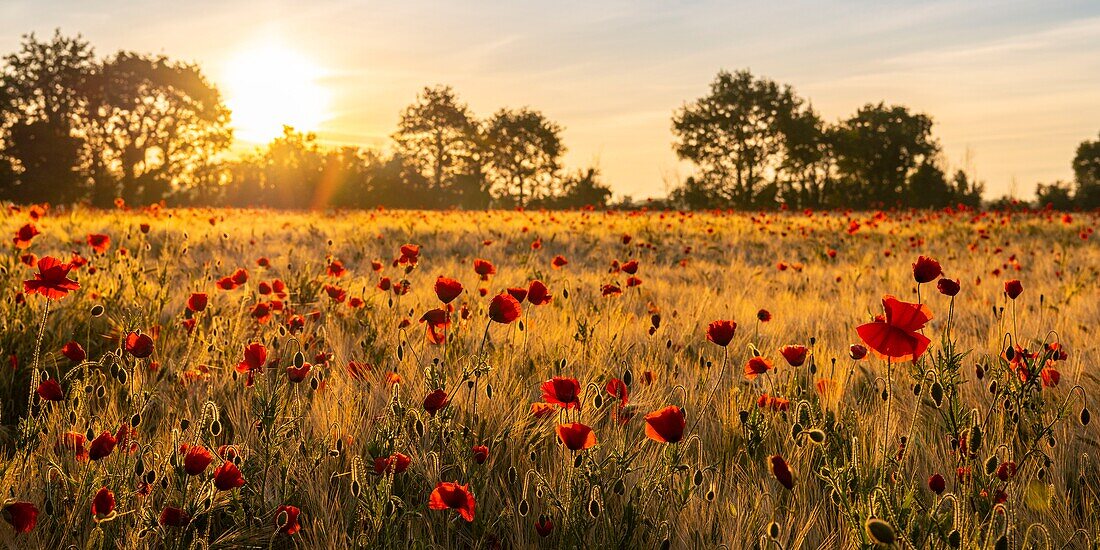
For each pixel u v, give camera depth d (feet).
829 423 8.79
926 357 11.48
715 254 40.47
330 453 8.82
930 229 58.44
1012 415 9.45
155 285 19.02
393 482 8.29
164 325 15.87
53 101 201.57
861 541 6.37
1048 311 20.07
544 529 7.38
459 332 14.25
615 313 17.74
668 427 6.88
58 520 7.46
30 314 14.14
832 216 90.94
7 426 10.64
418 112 268.00
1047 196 226.58
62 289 9.05
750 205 207.72
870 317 17.94
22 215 49.60
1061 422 10.16
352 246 38.81
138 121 210.79
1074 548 7.52
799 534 7.52
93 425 9.50
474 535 8.21
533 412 9.99
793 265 30.14
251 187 206.80
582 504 7.48
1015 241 50.08
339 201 192.65
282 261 29.30
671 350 14.51
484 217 73.56
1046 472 8.59
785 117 217.36
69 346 9.14
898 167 214.48
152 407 11.25
